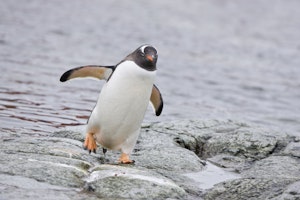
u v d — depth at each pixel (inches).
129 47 3725.4
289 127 2112.5
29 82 2258.9
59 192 1018.1
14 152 1170.0
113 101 1182.9
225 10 6628.9
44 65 2687.0
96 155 1283.2
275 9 7170.3
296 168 1286.9
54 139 1317.7
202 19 5738.2
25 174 1059.3
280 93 2871.6
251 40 4832.7
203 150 1456.7
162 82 2795.3
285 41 4958.2
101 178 1090.1
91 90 2290.8
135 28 4596.5
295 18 6565.0
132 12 5482.3
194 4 6776.6
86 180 1095.0
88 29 4188.0
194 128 1534.2
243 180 1146.7
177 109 2201.0
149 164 1263.5
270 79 3265.3
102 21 4677.7
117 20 4854.8
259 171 1286.9
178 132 1502.2
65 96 2102.6
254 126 1610.5
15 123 1588.3
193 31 4906.5
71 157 1203.9
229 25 5580.7
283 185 1105.4
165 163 1274.6
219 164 1379.2
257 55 4141.2
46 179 1059.3
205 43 4382.4
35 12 4544.8
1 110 1738.4
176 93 2559.1
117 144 1251.8
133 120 1210.0
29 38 3425.2
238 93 2748.5
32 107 1836.9
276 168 1284.4
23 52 2952.8
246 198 1095.0
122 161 1234.6
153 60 1154.7
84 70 1227.9
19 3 4872.0
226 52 4114.2
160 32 4594.0
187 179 1218.0
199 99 2485.2
